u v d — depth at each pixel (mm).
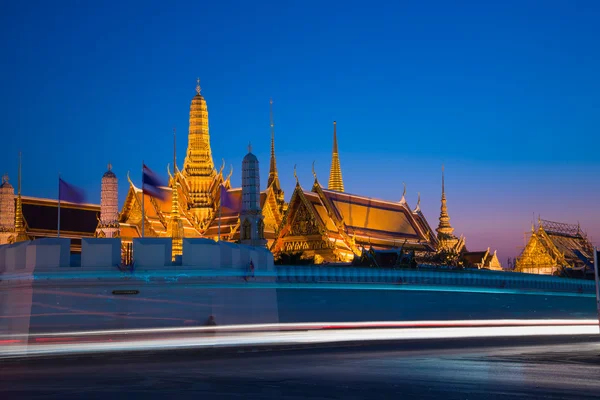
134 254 48219
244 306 51625
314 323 55406
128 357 33812
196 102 122750
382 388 23688
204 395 22125
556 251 123500
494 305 76562
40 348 36844
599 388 23672
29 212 109688
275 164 124875
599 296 46906
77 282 45969
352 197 104375
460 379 25812
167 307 47625
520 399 21484
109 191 100062
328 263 90312
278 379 25844
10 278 45875
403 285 68625
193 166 120188
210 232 114688
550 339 47281
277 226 112625
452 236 125812
